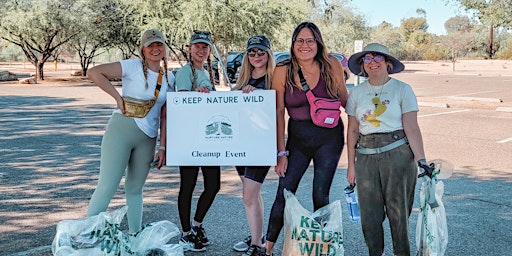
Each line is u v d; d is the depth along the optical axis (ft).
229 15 81.10
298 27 13.55
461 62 207.92
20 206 19.90
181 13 82.69
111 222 12.40
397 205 12.73
